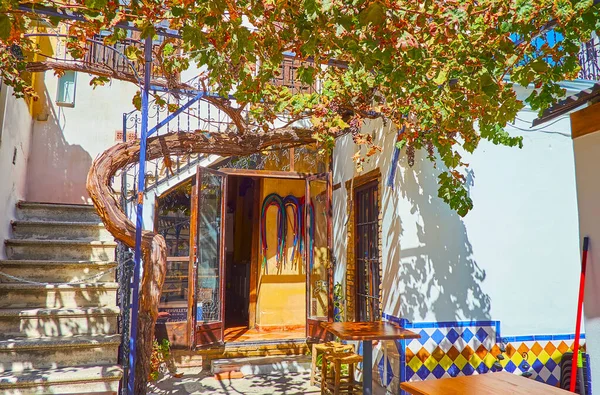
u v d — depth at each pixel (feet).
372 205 19.45
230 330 26.21
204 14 8.90
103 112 24.45
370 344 14.24
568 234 16.96
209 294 21.18
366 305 19.60
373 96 14.88
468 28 9.41
